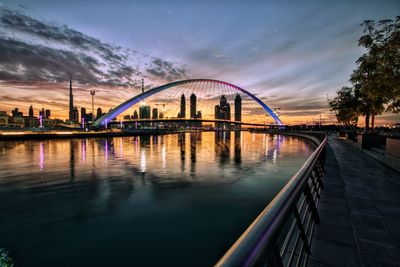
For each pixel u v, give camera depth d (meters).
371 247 2.87
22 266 5.96
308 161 3.40
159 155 29.22
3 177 16.30
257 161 23.97
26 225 8.41
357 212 4.08
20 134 53.88
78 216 9.26
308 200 3.50
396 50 9.12
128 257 6.42
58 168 19.92
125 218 9.09
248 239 1.01
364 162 10.29
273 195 12.11
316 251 2.80
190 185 14.17
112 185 14.19
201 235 7.64
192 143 52.22
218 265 0.79
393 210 4.18
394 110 11.36
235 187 13.65
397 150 8.35
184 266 6.03
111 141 58.12
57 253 6.60
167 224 8.52
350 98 24.84
